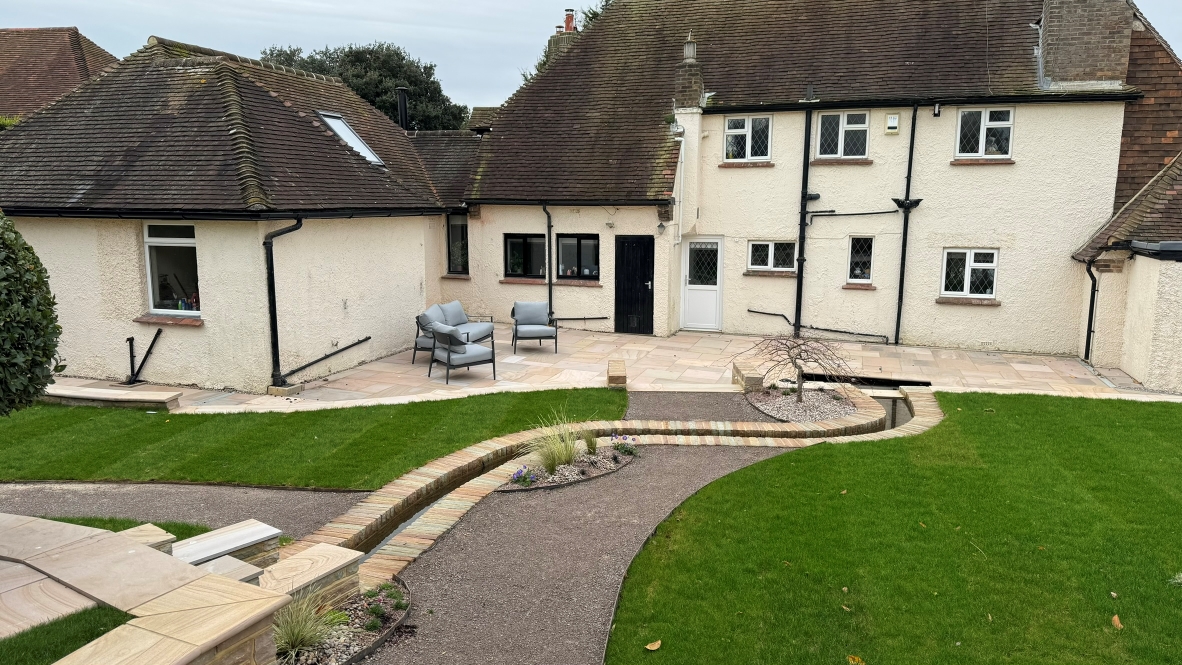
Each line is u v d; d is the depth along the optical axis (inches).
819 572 231.3
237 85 547.8
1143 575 227.5
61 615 145.7
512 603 215.9
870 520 269.4
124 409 418.6
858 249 669.3
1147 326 493.0
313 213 484.7
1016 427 385.1
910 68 644.7
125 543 177.9
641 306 688.4
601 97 738.2
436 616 208.1
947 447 351.9
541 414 413.1
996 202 621.0
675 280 700.0
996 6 663.1
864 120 647.1
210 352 483.5
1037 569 231.8
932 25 669.9
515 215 713.0
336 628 193.3
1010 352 632.4
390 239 596.4
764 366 559.8
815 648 192.7
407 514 295.7
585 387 478.3
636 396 456.1
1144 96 593.3
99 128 530.0
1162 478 310.8
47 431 377.1
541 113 745.6
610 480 316.5
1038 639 195.9
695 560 241.1
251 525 220.4
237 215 445.1
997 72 619.5
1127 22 574.6
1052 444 356.8
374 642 190.1
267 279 463.2
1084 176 597.3
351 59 1592.0
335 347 536.7
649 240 673.6
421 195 642.2
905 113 630.5
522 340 644.7
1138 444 356.8
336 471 320.8
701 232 707.4
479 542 255.6
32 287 209.3
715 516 275.3
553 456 321.4
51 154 517.0
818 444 359.9
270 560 215.8
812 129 658.8
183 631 138.1
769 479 311.7
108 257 495.8
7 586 157.2
